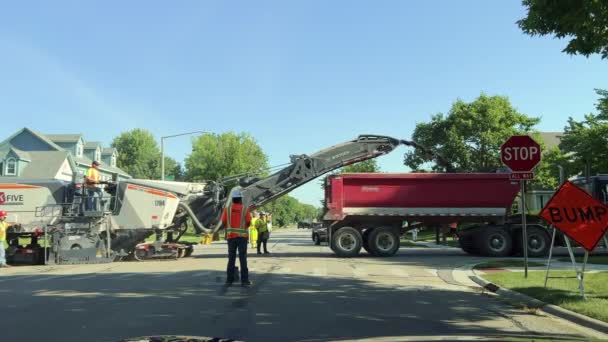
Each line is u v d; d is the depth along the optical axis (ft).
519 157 39.96
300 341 21.63
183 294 34.37
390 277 44.34
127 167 335.88
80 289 37.06
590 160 104.32
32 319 26.30
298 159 70.03
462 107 153.58
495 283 37.93
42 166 160.97
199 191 68.85
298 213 620.90
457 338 21.77
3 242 57.21
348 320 25.95
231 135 198.18
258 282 40.55
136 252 63.21
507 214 69.77
